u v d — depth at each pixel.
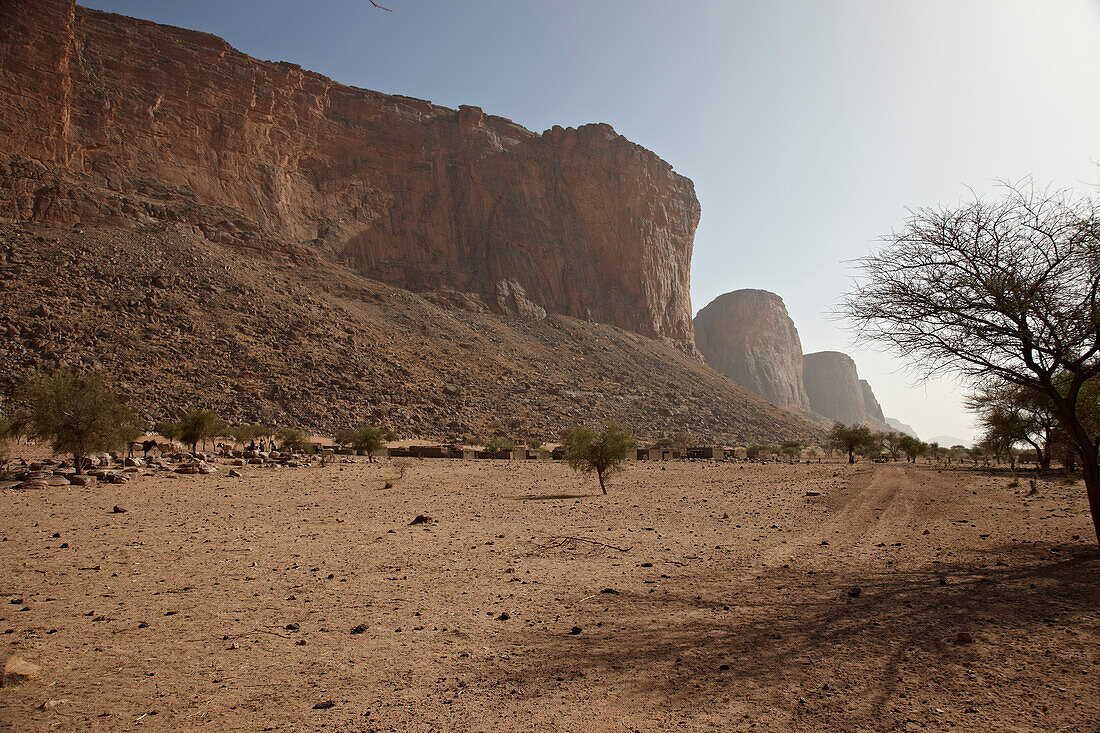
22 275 75.62
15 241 81.81
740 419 123.44
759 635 6.79
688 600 8.37
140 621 7.38
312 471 37.53
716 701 5.11
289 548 12.38
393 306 115.69
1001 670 5.64
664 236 175.38
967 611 7.55
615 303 157.25
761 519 17.66
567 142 169.00
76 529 14.07
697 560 11.29
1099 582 8.95
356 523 16.28
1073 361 10.62
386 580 9.62
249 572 10.12
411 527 15.65
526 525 16.22
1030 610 7.55
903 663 5.86
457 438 79.06
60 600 8.25
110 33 112.88
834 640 6.57
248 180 121.12
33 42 97.12
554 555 11.78
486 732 4.59
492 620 7.49
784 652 6.23
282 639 6.77
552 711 4.96
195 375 71.94
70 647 6.44
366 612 7.83
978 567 10.30
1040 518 16.69
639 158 171.38
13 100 94.00
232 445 58.66
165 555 11.41
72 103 102.50
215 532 14.20
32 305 70.94
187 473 32.34
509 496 25.11
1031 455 64.44
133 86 111.12
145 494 22.36
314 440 64.50
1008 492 25.72
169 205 104.69
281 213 123.38
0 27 94.94
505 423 88.81
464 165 153.38
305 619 7.52
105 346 70.25
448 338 111.56
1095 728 4.46
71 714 4.88
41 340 66.06
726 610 7.84
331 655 6.28
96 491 22.84
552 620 7.46
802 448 104.50
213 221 108.38
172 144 112.56
